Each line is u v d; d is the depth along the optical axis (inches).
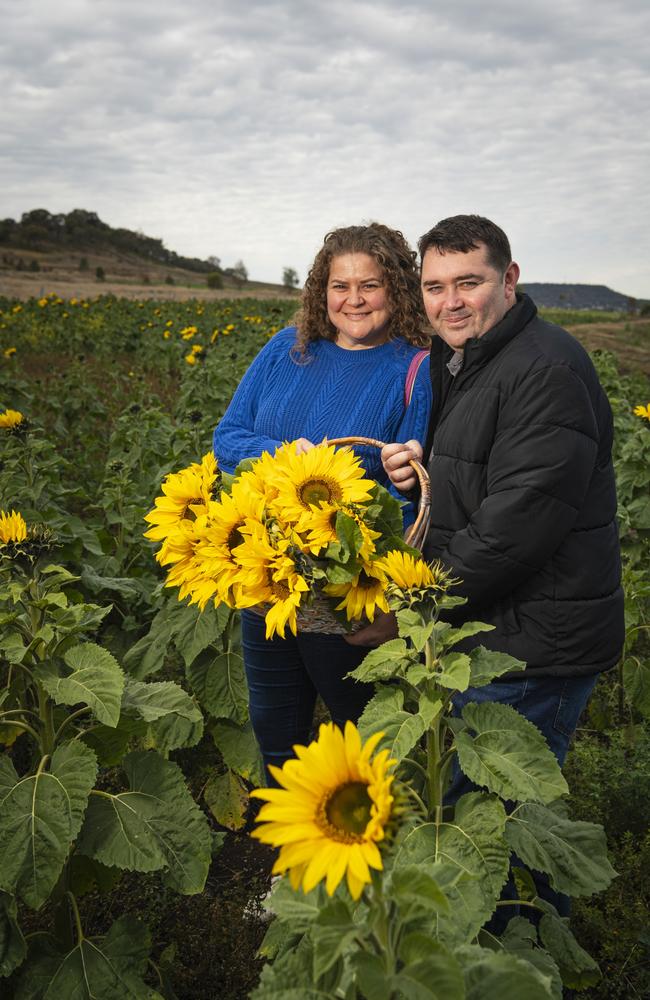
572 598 91.9
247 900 121.3
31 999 92.5
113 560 196.9
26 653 94.4
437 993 49.6
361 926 52.7
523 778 77.5
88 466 335.9
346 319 113.0
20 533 96.3
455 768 104.0
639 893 112.5
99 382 618.2
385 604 87.2
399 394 112.8
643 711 155.2
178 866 94.1
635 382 665.0
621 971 101.9
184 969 109.2
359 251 109.4
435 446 100.3
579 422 87.6
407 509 109.4
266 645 117.3
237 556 83.6
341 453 89.0
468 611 93.8
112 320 951.0
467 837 77.9
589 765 130.6
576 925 111.7
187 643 140.5
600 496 94.0
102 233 4931.1
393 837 46.3
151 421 319.3
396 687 81.8
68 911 100.3
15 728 138.9
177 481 96.0
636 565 199.0
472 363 95.5
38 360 729.6
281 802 47.9
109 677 91.4
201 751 157.6
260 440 118.5
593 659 93.4
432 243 95.1
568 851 85.9
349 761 48.5
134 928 97.5
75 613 98.8
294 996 56.9
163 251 5093.5
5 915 89.4
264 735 123.0
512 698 94.5
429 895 49.9
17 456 220.1
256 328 759.1
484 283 93.5
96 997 91.7
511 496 87.8
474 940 81.1
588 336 1427.2
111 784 140.0
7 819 88.3
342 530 81.9
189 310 1080.2
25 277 2881.4
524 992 56.1
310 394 117.0
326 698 116.2
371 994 50.5
